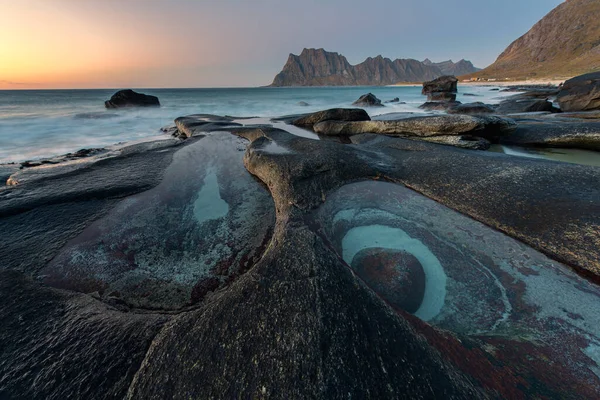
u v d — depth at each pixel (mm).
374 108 30078
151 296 3500
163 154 9500
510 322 2873
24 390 2188
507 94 47156
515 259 3832
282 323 2186
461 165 6496
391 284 3336
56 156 11242
